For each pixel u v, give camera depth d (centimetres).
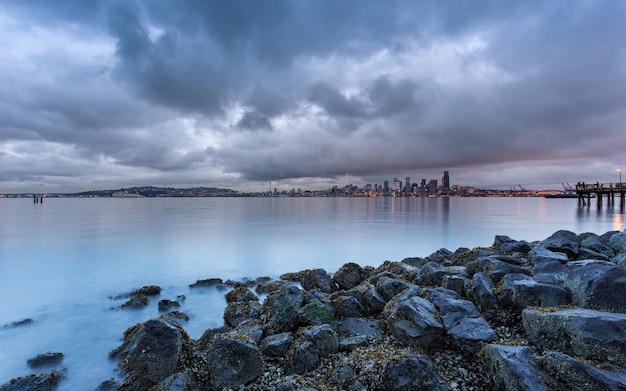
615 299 831
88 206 15462
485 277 1183
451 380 802
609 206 8956
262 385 866
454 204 15975
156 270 2642
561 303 929
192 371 907
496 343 867
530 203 16575
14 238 4331
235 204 18662
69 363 1167
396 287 1352
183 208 13388
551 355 707
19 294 2006
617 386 622
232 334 951
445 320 956
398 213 9212
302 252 3416
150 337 917
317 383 838
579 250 1487
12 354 1252
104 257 3147
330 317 1165
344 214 9012
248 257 3162
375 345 995
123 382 927
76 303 1823
